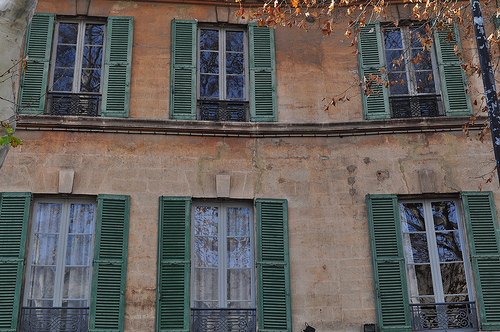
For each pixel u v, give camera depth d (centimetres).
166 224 1359
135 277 1320
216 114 1498
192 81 1499
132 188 1384
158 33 1540
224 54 1560
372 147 1444
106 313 1286
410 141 1447
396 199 1393
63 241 1350
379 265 1345
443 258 1374
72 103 1470
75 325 1290
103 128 1420
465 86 1507
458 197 1411
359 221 1387
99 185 1378
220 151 1435
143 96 1476
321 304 1327
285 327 1305
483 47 995
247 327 1321
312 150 1445
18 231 1319
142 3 1565
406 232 1395
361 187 1412
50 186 1365
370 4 1579
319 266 1354
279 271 1344
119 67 1491
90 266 1341
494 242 1360
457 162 1428
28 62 1470
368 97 1495
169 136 1435
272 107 1488
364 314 1320
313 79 1519
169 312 1301
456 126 1457
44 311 1292
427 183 1407
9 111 1003
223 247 1380
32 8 1044
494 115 958
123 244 1335
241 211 1409
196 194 1395
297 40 1556
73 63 1512
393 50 1569
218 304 1343
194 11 1573
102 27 1553
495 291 1324
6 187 1352
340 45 1552
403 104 1512
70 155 1392
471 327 1320
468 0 1574
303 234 1378
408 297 1330
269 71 1519
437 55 1539
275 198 1401
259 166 1429
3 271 1291
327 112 1488
